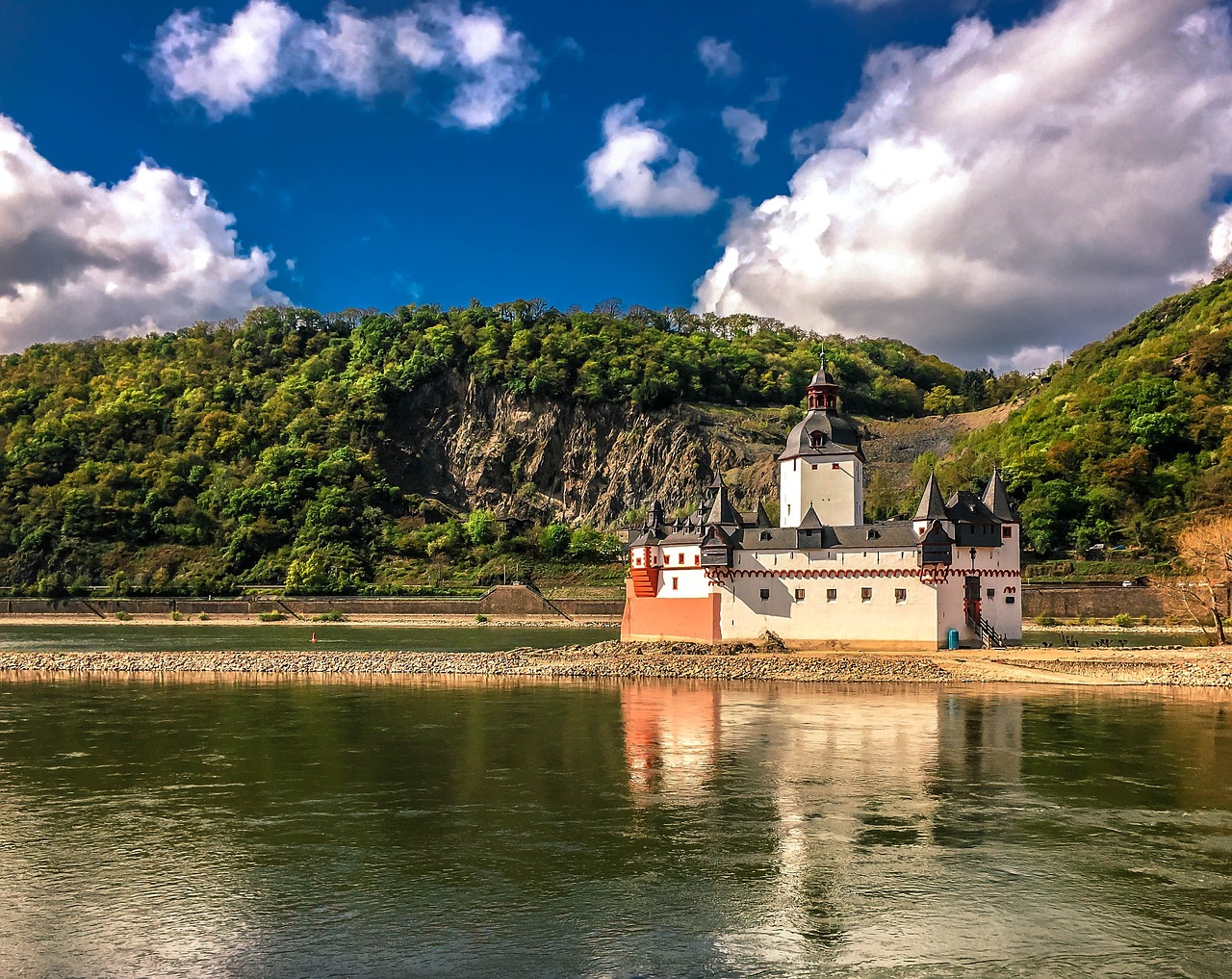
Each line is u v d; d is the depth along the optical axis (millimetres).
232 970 31609
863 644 107750
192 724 74500
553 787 52750
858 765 57125
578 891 37719
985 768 56094
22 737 69312
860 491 121000
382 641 159875
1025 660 100438
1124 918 34969
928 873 39312
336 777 55844
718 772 55781
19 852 42875
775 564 111625
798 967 31531
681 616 116875
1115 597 174125
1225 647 114875
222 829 45938
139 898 37531
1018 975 30969
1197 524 159750
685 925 34656
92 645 155750
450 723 73188
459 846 43000
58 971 31625
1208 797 49812
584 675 102125
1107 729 67688
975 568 110000
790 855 41469
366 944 33344
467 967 31641
